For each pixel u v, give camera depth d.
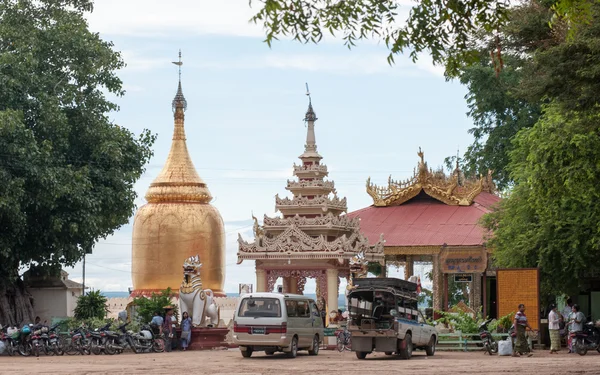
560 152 31.62
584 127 26.09
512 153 44.88
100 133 45.22
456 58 18.98
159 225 58.44
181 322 42.22
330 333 43.53
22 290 47.53
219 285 59.69
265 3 16.97
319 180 51.22
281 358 34.12
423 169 54.12
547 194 34.22
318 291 50.88
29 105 42.81
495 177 61.00
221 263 59.97
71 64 45.19
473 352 38.28
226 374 24.89
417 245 49.97
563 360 31.12
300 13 17.34
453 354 36.84
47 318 50.22
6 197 39.53
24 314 46.81
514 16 25.05
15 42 43.09
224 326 45.44
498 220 46.06
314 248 46.62
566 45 23.47
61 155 43.75
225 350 42.25
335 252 46.16
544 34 24.95
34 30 43.75
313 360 32.53
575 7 19.38
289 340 33.88
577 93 24.36
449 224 51.31
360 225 53.28
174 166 60.47
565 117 27.14
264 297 33.97
